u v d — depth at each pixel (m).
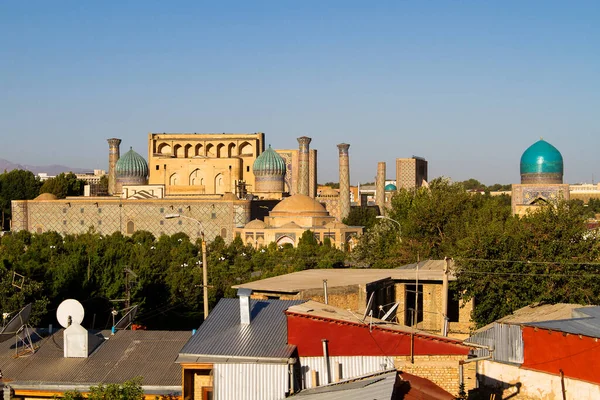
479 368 29.80
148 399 21.56
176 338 25.30
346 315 23.28
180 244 83.62
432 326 38.31
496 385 29.22
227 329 22.70
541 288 37.50
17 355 24.06
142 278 48.84
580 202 50.47
